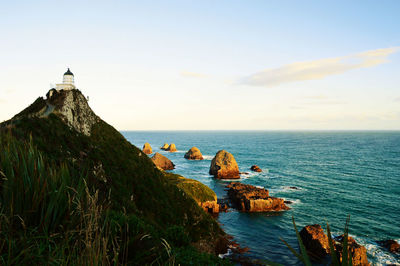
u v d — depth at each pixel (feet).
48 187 14.20
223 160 289.94
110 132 128.47
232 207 182.39
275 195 210.79
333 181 266.57
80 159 79.87
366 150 611.47
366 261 98.12
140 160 123.75
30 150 15.67
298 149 638.53
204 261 36.09
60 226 12.67
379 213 166.30
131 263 16.87
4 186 12.71
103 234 15.02
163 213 98.12
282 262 106.52
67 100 108.47
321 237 113.80
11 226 11.46
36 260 10.48
